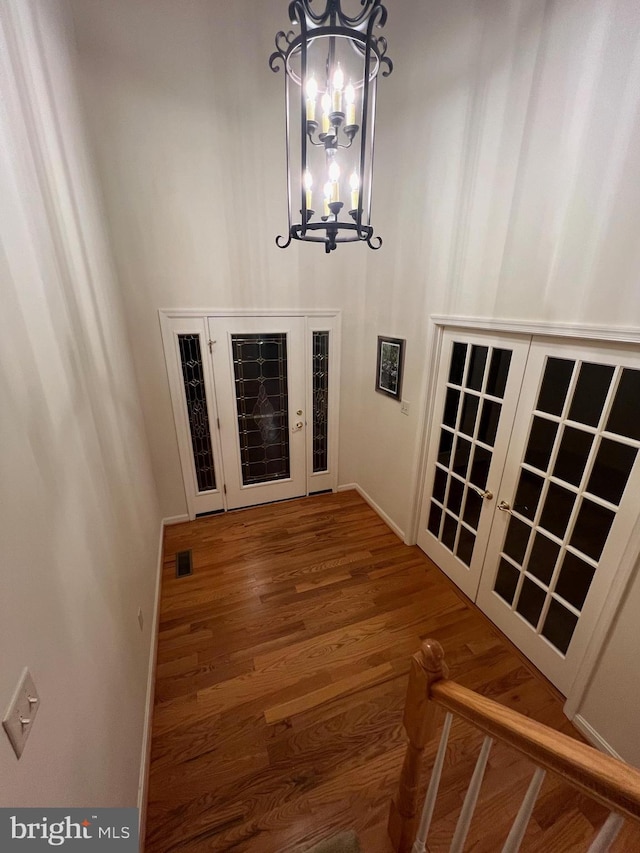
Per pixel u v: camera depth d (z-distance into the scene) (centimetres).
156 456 312
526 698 190
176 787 153
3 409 79
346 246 312
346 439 379
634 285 140
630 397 149
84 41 212
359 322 340
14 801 67
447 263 229
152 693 187
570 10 144
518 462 203
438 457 271
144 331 278
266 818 144
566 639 187
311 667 205
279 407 344
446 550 270
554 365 179
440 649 96
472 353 228
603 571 162
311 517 348
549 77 157
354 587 263
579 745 70
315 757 164
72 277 144
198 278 281
